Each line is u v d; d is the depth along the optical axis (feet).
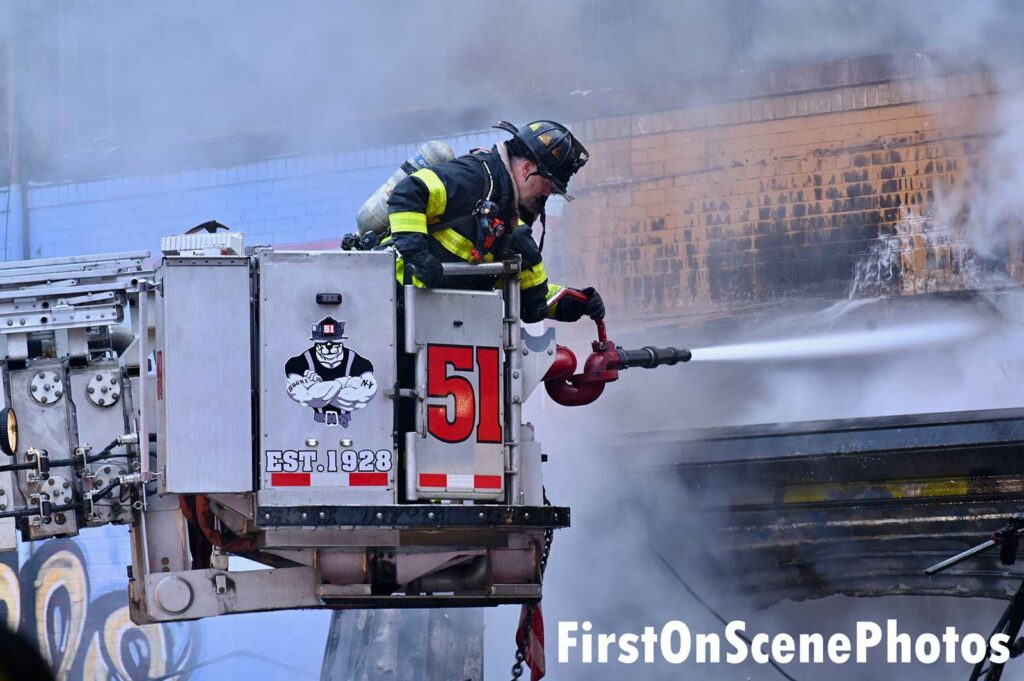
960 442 61.67
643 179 81.20
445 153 42.19
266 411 35.73
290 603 38.55
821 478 64.49
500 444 37.73
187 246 39.17
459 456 37.11
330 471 35.78
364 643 70.23
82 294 40.32
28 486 39.50
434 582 39.22
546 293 41.96
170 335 36.01
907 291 75.10
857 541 64.64
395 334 36.47
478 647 70.18
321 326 36.14
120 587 83.71
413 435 36.47
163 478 36.42
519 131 39.34
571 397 43.32
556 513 37.45
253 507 36.83
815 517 65.21
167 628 82.43
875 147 76.84
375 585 38.70
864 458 63.36
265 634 81.20
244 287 36.37
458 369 37.37
